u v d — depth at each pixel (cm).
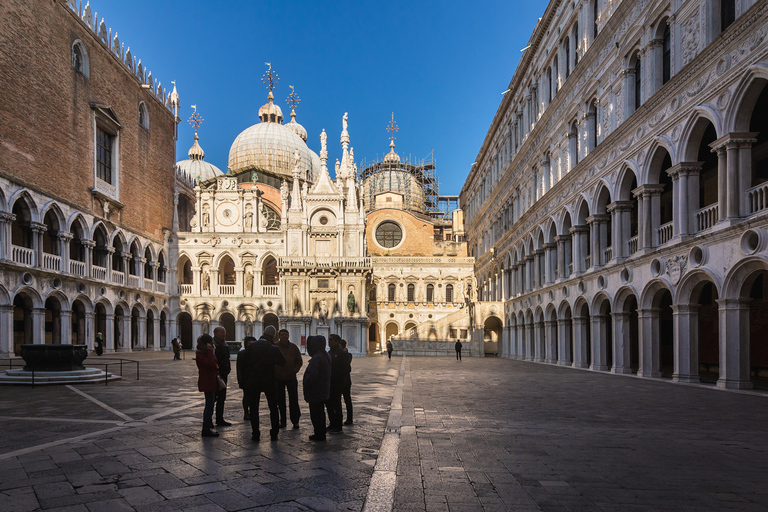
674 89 2352
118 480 814
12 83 3803
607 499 737
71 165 4478
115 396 1823
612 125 3052
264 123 8650
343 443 1078
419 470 872
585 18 3462
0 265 3572
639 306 2694
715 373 3203
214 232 6494
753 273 1938
